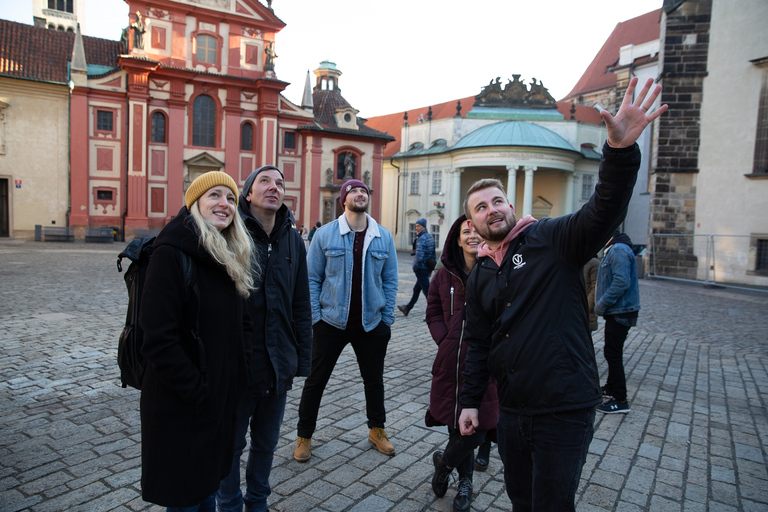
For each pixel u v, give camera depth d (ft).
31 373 18.88
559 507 7.19
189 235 7.39
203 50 111.45
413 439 14.17
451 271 10.71
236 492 9.16
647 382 20.71
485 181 8.18
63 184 102.68
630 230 121.29
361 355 13.30
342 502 10.79
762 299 51.39
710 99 66.18
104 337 24.61
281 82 114.32
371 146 128.98
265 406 9.73
